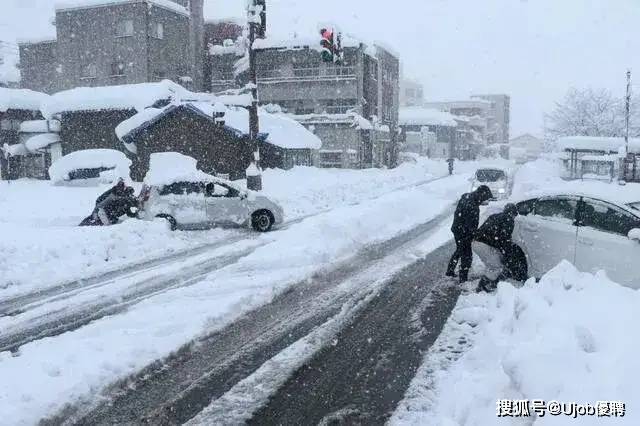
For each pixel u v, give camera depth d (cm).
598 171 5025
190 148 3172
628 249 754
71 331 677
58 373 529
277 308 770
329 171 3938
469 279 944
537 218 851
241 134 3153
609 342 414
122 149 3625
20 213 1817
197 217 1426
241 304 773
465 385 472
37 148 3638
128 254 1148
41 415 454
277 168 3544
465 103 10475
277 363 577
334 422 453
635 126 6444
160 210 1403
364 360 583
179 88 3800
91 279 946
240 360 585
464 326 686
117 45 4759
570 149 4903
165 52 4869
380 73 5247
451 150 8231
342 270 1010
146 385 525
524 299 564
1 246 1050
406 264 1063
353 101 4700
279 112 4712
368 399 494
